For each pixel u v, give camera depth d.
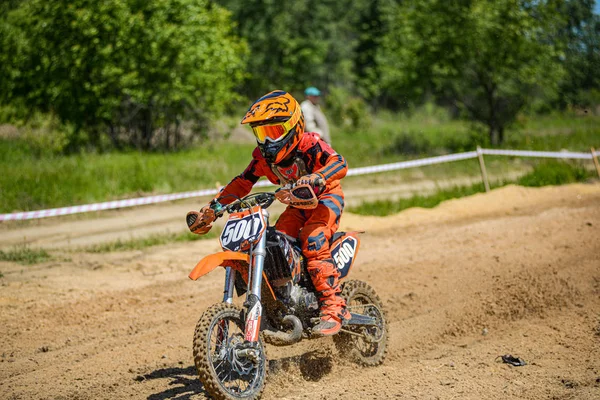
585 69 29.47
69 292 8.84
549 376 5.66
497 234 11.92
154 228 13.70
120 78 22.88
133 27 22.98
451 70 25.45
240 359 5.07
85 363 6.22
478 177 20.33
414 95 27.22
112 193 16.75
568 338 6.71
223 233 5.03
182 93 23.52
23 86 23.61
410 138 28.53
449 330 7.17
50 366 6.19
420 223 13.71
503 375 5.71
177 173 18.98
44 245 12.09
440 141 28.53
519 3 24.84
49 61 22.86
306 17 48.62
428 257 10.46
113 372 5.97
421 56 26.00
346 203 16.44
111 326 7.43
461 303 7.99
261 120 5.11
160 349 6.60
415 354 6.54
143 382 5.70
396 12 27.81
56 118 24.03
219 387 4.75
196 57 24.12
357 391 5.38
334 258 5.69
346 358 6.16
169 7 23.69
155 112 24.39
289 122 5.18
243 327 5.17
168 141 25.22
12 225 13.78
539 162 21.25
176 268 10.29
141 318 7.71
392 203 15.92
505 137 27.89
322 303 5.47
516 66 25.44
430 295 8.38
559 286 8.50
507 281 8.73
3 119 24.39
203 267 4.66
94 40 22.31
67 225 13.88
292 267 5.19
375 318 6.16
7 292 8.80
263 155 5.31
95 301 8.39
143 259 10.91
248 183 5.70
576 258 9.94
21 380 5.81
